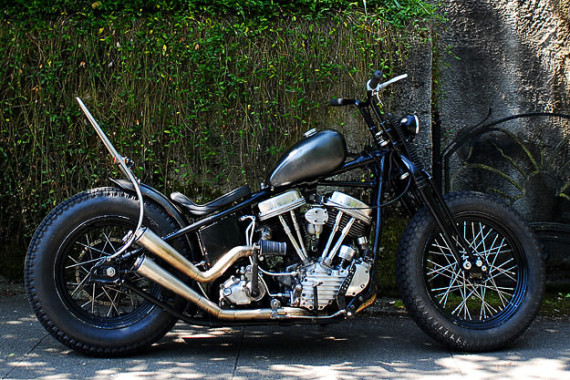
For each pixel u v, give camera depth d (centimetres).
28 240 454
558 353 355
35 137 439
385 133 357
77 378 309
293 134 447
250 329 395
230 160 446
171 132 440
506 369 330
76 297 434
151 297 335
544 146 477
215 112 443
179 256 331
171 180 446
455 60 473
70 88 439
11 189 448
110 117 441
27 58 438
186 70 439
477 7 475
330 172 347
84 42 437
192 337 378
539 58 479
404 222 456
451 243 358
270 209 340
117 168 443
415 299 349
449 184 473
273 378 313
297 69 442
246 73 441
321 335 385
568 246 479
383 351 356
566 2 481
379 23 449
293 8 452
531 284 360
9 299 432
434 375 320
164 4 440
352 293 338
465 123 473
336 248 343
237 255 332
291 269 342
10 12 436
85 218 338
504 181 476
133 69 437
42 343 358
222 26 440
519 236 362
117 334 336
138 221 342
